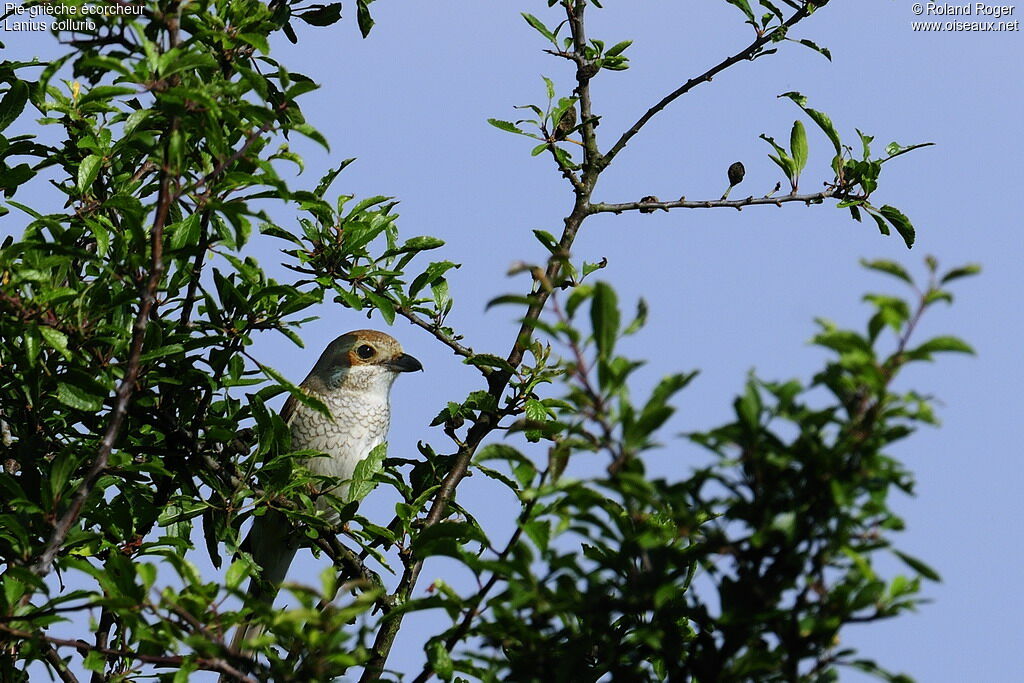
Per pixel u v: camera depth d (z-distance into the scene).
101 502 10.83
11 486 9.17
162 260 9.21
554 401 11.83
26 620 7.57
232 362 10.73
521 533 7.30
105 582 7.41
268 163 8.74
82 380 9.46
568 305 6.06
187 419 10.53
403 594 10.78
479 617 7.17
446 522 7.80
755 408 5.89
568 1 13.27
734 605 6.04
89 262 11.12
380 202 11.94
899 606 5.85
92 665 9.54
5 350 10.12
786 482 5.94
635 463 5.98
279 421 10.32
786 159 12.82
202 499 10.34
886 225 12.83
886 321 5.58
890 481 5.84
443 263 12.30
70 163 11.60
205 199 8.78
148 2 9.12
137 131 9.77
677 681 6.35
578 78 13.25
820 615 5.93
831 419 5.88
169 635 7.18
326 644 6.55
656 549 6.31
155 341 9.72
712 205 12.90
